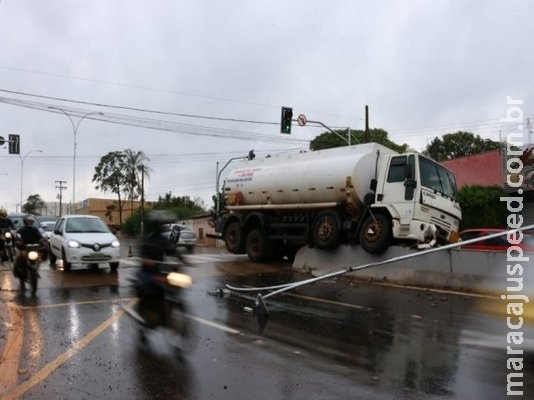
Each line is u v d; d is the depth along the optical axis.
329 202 16.50
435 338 7.57
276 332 8.01
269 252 18.83
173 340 7.50
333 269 16.05
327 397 5.15
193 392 5.32
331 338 7.62
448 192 15.69
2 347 7.06
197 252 26.58
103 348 7.05
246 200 19.64
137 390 5.38
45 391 5.34
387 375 5.85
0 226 18.59
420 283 13.38
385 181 15.24
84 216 16.95
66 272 15.35
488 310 9.64
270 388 5.43
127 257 21.08
